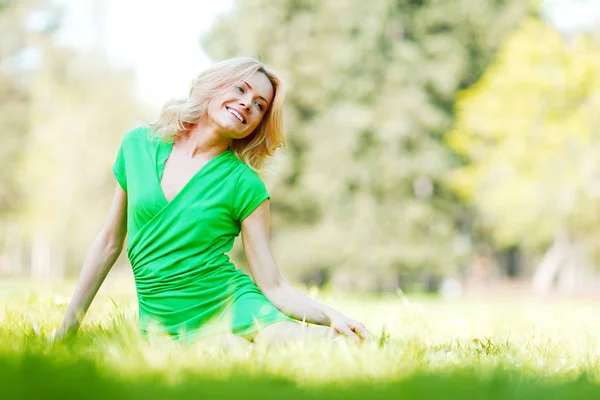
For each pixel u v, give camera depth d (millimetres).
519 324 5426
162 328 3180
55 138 29594
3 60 31344
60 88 30766
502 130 20562
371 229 22531
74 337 3008
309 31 23625
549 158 20266
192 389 1855
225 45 24578
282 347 2750
